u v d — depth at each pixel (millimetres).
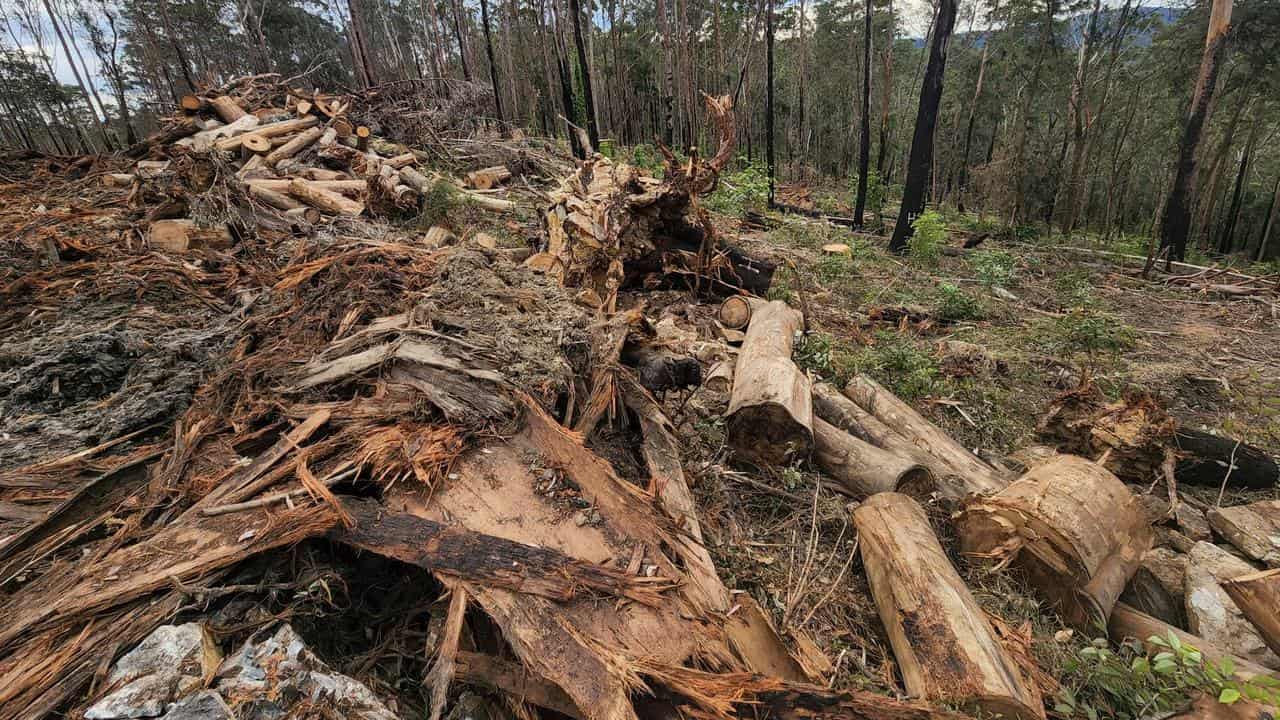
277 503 2227
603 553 2186
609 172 7641
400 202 8422
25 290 4742
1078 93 15555
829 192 23828
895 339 6102
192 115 10727
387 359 2908
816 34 30688
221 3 30641
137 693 1565
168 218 7035
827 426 3828
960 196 23625
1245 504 3572
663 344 3752
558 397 2988
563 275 5645
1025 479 2902
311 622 2012
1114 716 2148
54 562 2105
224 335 4000
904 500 2914
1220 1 9516
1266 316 7531
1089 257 11844
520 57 28547
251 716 1572
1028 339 6301
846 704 1763
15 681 1592
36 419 3082
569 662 1765
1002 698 1887
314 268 4445
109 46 30359
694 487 3350
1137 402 3824
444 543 2090
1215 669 1999
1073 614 2559
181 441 2756
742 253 6672
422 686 1926
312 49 34812
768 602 2617
